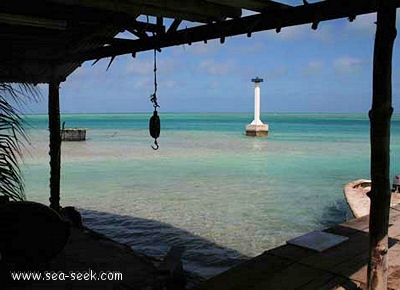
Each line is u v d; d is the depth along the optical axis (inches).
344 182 814.5
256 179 850.1
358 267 188.2
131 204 601.6
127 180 834.2
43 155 1254.9
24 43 252.8
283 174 927.7
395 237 233.5
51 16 197.3
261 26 176.4
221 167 1050.7
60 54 270.2
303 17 160.6
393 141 2069.4
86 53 269.1
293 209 574.6
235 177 880.9
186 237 434.9
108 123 4906.5
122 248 282.2
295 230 468.4
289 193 696.4
